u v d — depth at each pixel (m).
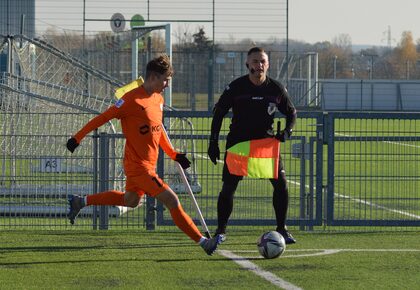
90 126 17.17
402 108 100.31
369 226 22.42
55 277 16.34
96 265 17.45
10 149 26.20
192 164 25.38
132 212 25.08
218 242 17.77
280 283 15.91
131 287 15.56
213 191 25.28
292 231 22.08
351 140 22.09
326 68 135.12
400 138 22.09
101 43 76.62
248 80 19.31
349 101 99.19
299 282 16.02
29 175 24.80
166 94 49.59
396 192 29.81
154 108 17.38
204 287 15.59
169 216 23.03
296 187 25.50
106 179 22.08
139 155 17.42
